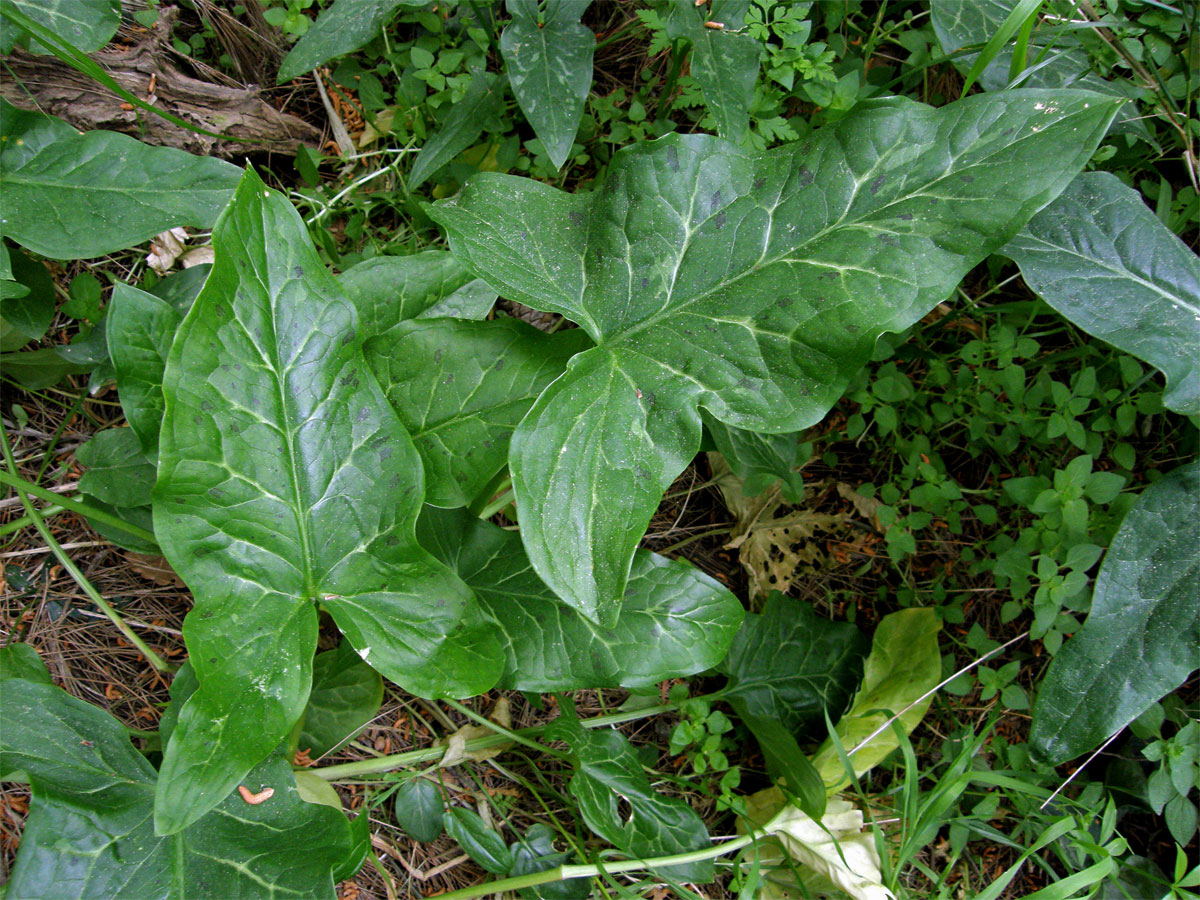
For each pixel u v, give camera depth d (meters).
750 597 0.75
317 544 0.50
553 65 0.63
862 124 0.49
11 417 0.64
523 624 0.58
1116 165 0.70
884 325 0.46
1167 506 0.58
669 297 0.51
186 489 0.47
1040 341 0.73
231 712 0.45
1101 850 0.59
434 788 0.65
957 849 0.68
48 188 0.53
